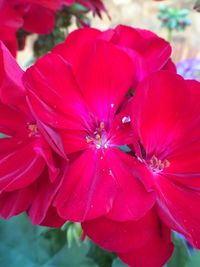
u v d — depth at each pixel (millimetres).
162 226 85
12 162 89
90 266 169
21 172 85
